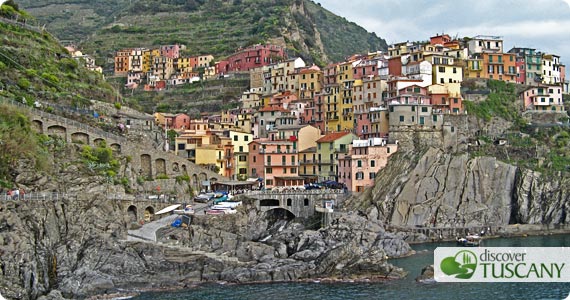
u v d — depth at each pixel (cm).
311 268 12825
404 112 18950
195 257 12681
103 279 11750
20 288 10694
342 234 14525
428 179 17662
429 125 19162
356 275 12694
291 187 18638
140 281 12050
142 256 12481
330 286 12031
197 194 17950
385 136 19462
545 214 18162
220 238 13925
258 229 16562
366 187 18125
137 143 17338
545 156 19350
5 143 12938
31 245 11419
